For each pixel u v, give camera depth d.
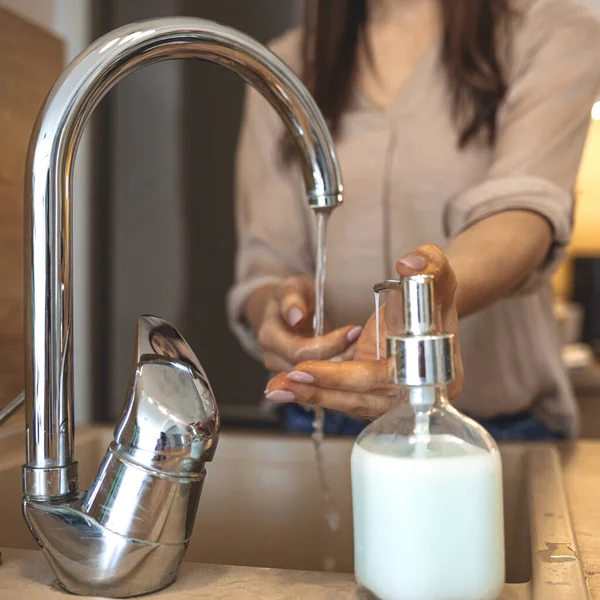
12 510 0.61
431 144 1.01
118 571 0.35
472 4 0.97
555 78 0.88
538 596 0.33
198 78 1.50
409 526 0.31
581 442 0.83
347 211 1.04
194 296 1.52
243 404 1.50
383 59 1.04
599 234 2.55
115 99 1.51
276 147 1.10
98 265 1.51
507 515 0.69
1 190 0.84
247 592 0.36
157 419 0.35
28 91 0.90
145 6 1.47
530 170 0.84
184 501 0.36
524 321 0.99
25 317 0.37
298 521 0.74
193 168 1.51
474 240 0.70
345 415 0.96
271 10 1.47
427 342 0.32
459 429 0.32
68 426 0.37
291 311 0.62
